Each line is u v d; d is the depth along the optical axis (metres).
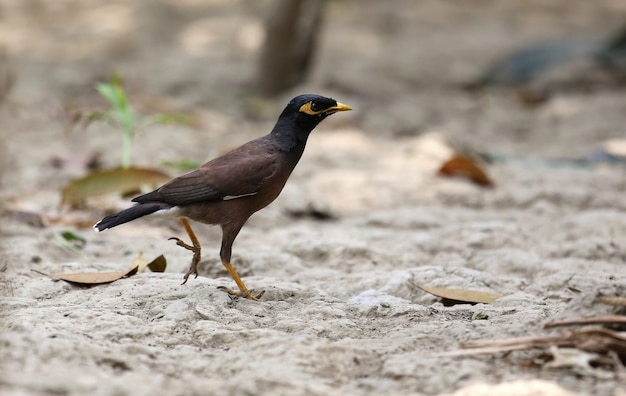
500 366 6.62
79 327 7.43
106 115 13.90
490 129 18.62
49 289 8.74
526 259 10.23
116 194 12.89
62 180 13.83
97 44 25.41
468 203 13.34
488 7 31.66
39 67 22.77
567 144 17.28
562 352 6.46
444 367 6.58
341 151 15.93
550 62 22.66
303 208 12.73
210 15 28.95
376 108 19.89
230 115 19.09
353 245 10.57
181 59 23.91
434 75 22.98
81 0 30.62
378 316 8.14
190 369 6.76
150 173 12.02
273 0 20.42
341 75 22.47
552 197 13.24
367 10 30.19
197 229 11.65
